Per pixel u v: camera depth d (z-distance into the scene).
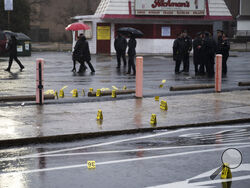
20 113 16.42
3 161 10.80
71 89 23.42
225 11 60.19
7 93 21.69
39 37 107.44
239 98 20.64
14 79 28.00
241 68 38.22
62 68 37.03
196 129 14.91
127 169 10.14
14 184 9.05
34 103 18.36
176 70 33.56
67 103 18.86
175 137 13.66
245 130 14.86
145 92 22.41
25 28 76.88
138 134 14.12
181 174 9.79
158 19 57.97
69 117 15.85
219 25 61.09
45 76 30.17
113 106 18.27
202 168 10.26
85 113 16.64
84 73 32.62
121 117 16.05
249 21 93.31
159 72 34.19
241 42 91.62
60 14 110.38
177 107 18.23
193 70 36.62
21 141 12.66
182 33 33.41
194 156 11.32
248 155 11.43
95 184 9.10
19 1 75.38
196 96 21.19
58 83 26.09
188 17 58.84
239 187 8.98
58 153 11.63
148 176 9.63
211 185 9.05
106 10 56.75
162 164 10.56
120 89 23.20
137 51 59.62
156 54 57.53
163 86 25.27
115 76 30.50
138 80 20.42
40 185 9.01
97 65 40.41
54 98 19.62
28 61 45.66
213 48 30.98
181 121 15.59
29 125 14.41
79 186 8.98
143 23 58.75
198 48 31.72
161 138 13.52
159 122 15.34
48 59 49.06
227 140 13.24
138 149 12.09
